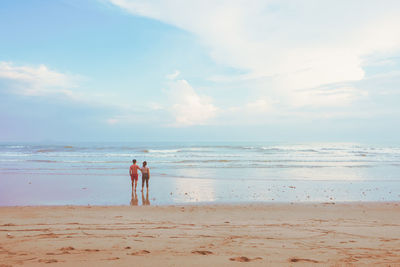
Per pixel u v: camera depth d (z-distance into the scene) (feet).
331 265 12.12
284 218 26.03
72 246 15.44
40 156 118.83
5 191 43.37
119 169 72.28
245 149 181.98
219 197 38.93
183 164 86.17
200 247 15.51
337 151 161.79
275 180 54.85
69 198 38.24
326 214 28.09
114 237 17.94
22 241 16.60
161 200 36.94
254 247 15.62
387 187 47.03
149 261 12.43
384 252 14.71
